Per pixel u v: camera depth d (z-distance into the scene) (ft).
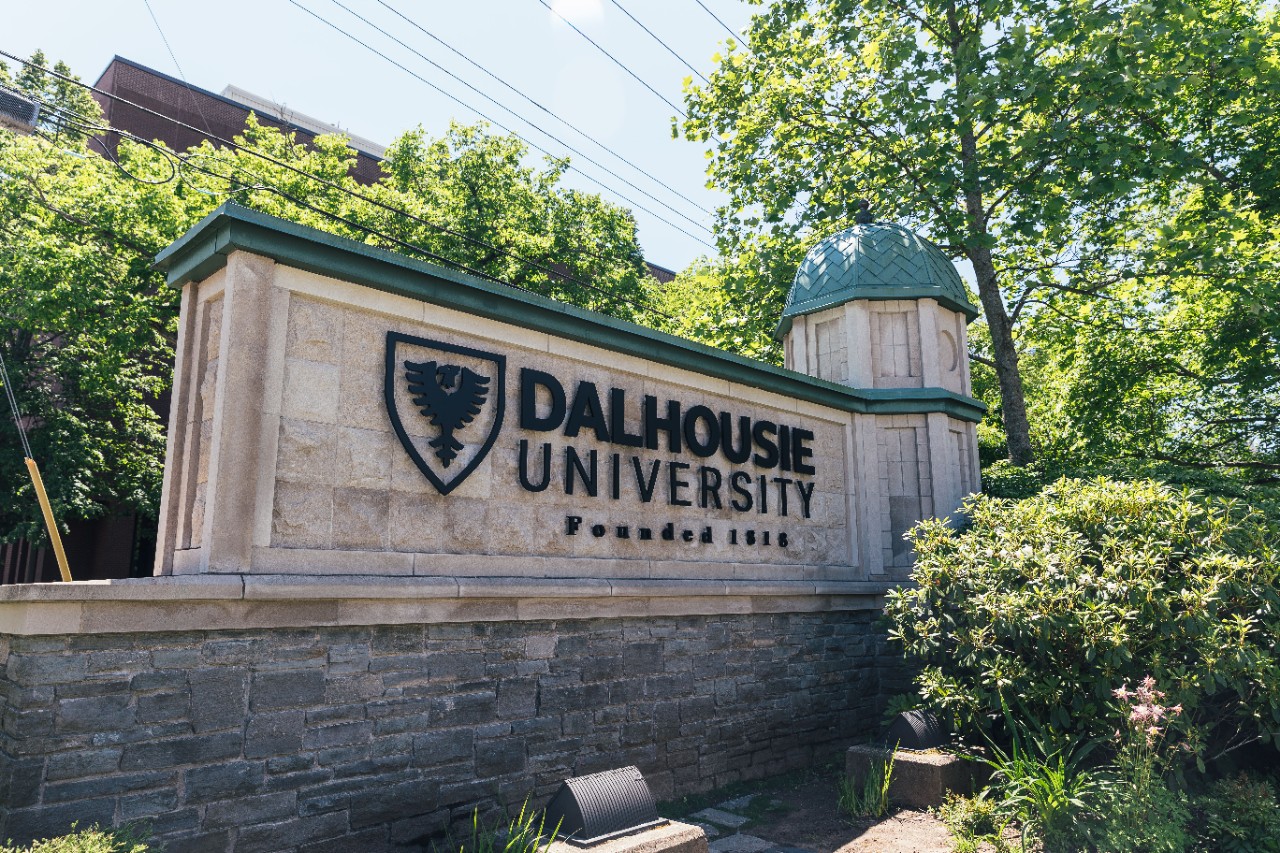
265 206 62.80
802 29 52.26
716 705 25.44
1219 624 19.89
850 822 21.25
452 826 18.52
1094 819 17.94
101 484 63.72
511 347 22.36
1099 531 23.48
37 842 12.57
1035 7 44.39
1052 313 59.06
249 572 16.53
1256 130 50.37
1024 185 44.86
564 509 22.76
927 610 24.99
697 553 26.43
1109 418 56.44
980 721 22.58
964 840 18.65
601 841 15.98
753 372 29.35
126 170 59.67
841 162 51.19
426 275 20.13
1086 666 21.49
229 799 15.40
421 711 18.49
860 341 35.47
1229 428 59.11
